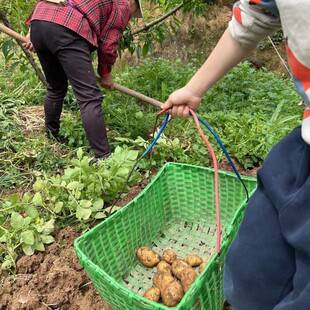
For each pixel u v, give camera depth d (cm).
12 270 204
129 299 143
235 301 125
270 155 118
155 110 353
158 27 392
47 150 294
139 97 288
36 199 224
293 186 110
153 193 217
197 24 576
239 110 346
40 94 384
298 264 107
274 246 114
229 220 225
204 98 355
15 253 209
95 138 268
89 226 229
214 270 153
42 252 214
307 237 102
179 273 185
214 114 319
